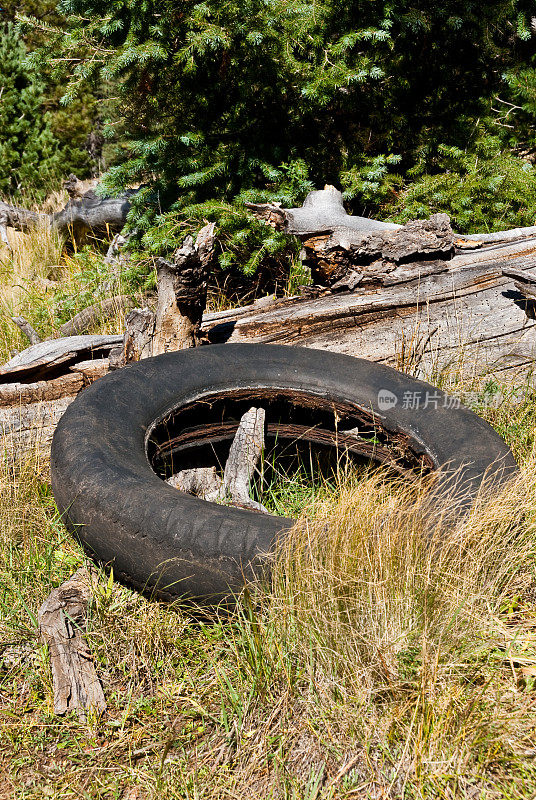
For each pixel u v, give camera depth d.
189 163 6.47
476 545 2.88
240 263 6.11
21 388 4.24
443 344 4.75
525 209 6.79
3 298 6.77
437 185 6.69
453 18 6.78
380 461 3.99
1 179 10.12
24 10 10.91
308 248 5.05
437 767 2.33
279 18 6.29
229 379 4.14
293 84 6.61
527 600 2.99
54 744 2.61
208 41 5.96
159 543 2.91
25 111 10.43
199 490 3.93
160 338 4.48
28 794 2.43
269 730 2.54
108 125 7.89
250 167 6.55
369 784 2.34
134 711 2.70
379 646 2.56
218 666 2.77
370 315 4.85
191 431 4.11
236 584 2.85
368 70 6.60
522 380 4.56
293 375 4.18
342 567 2.72
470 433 3.70
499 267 5.19
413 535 2.83
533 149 8.00
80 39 6.50
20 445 4.06
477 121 7.23
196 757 2.51
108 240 8.03
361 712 2.49
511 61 7.60
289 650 2.69
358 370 4.21
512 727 2.39
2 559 3.38
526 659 2.61
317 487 4.00
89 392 3.73
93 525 3.05
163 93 6.75
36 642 2.98
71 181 8.12
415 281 5.07
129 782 2.46
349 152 6.99
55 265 7.86
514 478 3.29
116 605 3.02
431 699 2.42
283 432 4.20
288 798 2.31
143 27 6.34
